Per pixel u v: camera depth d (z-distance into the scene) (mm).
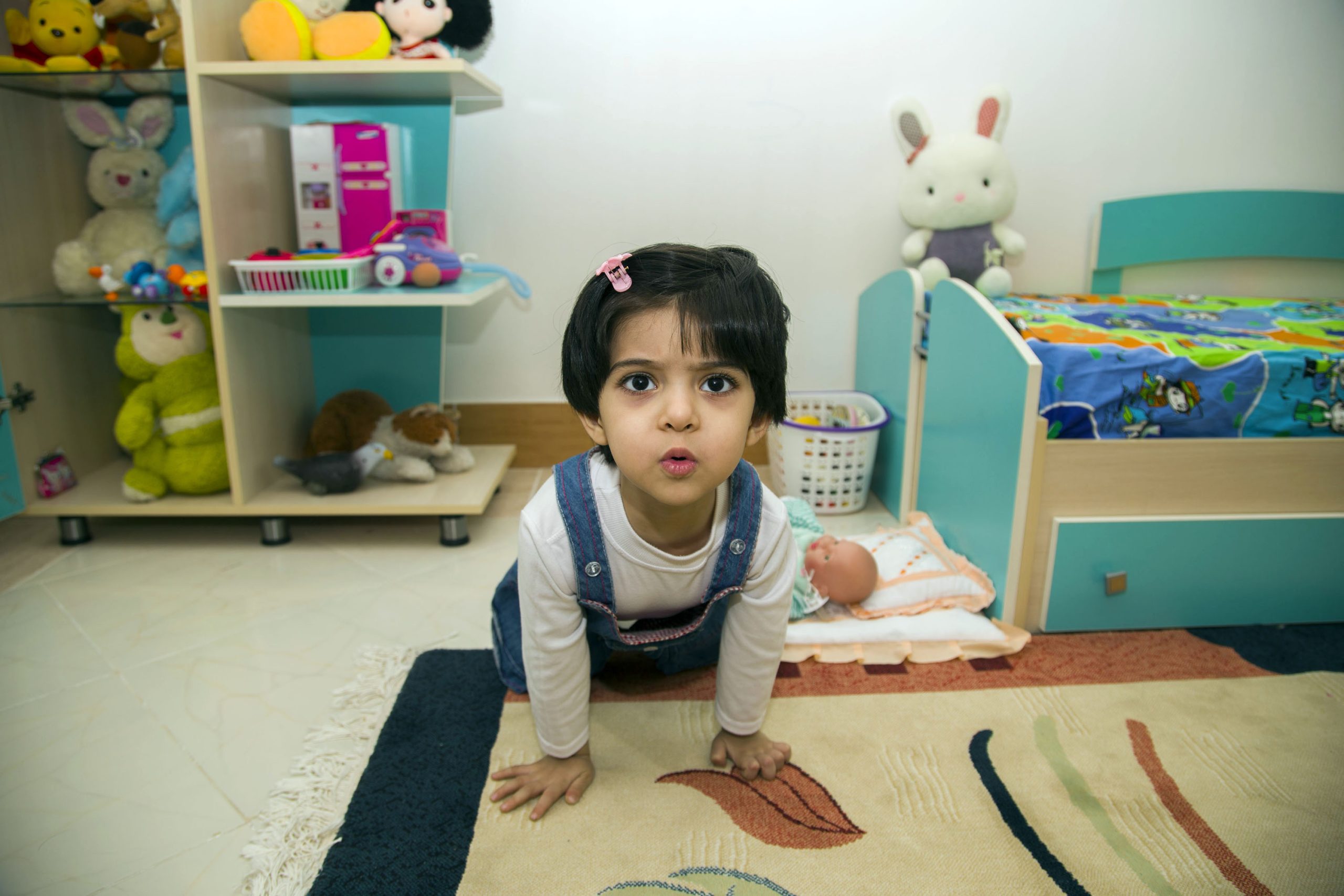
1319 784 954
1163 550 1257
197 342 1616
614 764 982
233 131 1524
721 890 793
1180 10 1884
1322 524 1271
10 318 1552
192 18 1386
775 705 1101
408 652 1223
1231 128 1964
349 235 1744
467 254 1788
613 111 1871
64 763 978
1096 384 1239
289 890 796
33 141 1611
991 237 1866
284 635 1279
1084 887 804
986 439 1319
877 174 1932
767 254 1969
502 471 1816
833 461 1754
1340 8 1904
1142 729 1054
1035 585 1276
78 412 1730
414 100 1780
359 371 1911
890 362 1792
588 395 702
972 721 1070
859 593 1269
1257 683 1158
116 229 1691
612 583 814
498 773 935
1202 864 834
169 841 864
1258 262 2051
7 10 1543
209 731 1044
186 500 1605
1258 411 1273
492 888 795
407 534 1692
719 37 1844
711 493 806
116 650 1229
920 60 1876
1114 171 1979
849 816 896
